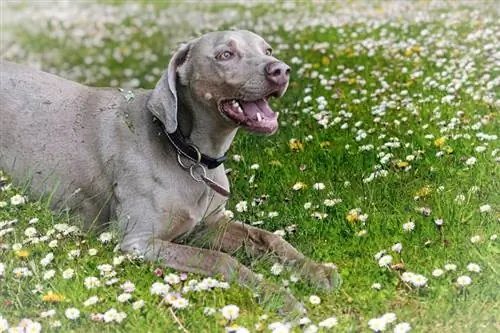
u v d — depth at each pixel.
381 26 12.25
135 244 5.79
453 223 5.88
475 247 5.51
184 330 4.79
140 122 6.01
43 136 6.36
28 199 6.33
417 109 8.09
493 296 5.03
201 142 5.91
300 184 6.66
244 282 5.34
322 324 4.70
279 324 4.65
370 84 9.09
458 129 7.48
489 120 7.63
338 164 7.18
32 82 6.61
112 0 18.58
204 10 16.48
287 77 5.61
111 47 13.84
